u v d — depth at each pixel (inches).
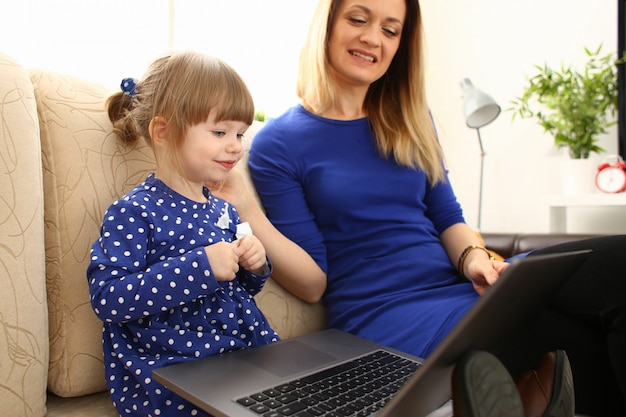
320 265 42.6
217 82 30.0
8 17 66.0
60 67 70.9
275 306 40.3
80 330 29.5
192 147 29.8
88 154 31.6
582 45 90.1
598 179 77.7
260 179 43.0
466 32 103.8
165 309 27.2
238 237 32.6
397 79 49.0
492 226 100.3
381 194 43.9
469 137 103.3
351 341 34.3
